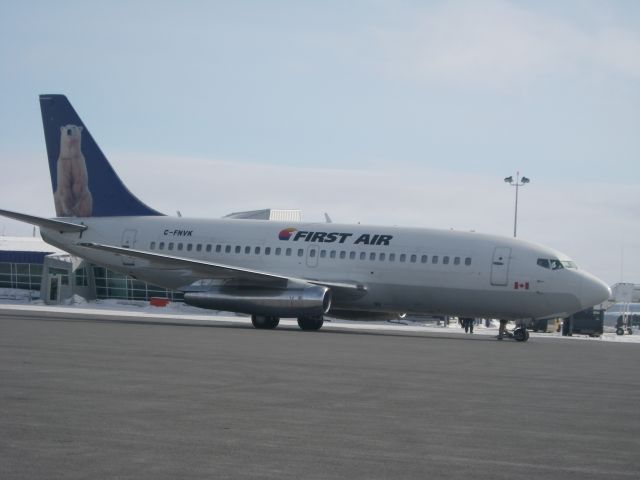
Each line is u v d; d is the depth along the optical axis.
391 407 13.98
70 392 14.30
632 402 15.92
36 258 88.88
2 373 16.69
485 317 40.84
